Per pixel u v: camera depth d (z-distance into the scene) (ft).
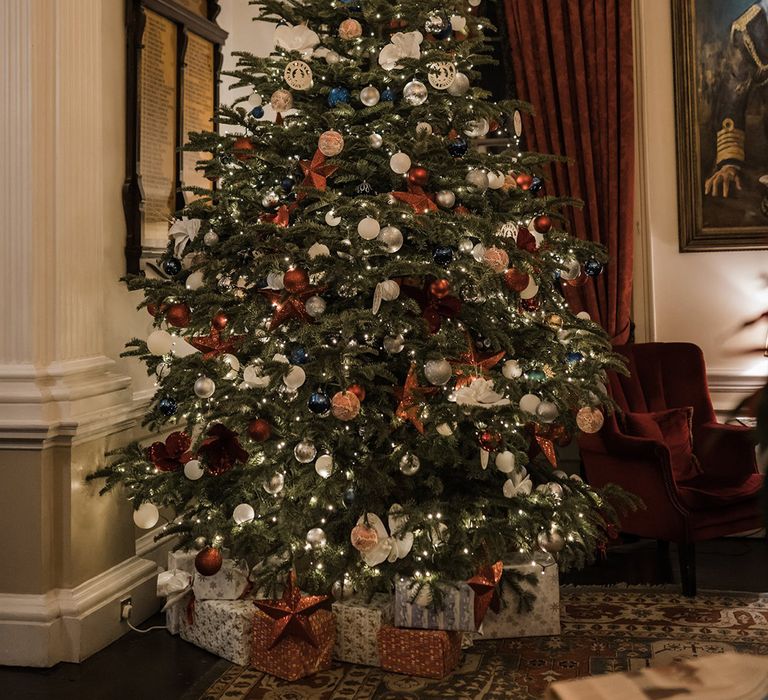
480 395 10.55
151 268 14.43
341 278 10.93
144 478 12.16
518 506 11.97
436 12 12.07
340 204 10.77
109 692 10.98
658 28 18.15
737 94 17.75
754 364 17.90
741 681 4.12
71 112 12.22
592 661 11.62
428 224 10.64
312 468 11.36
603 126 17.89
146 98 14.25
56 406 11.80
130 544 13.44
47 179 11.96
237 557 11.86
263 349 11.20
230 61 17.72
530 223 12.67
